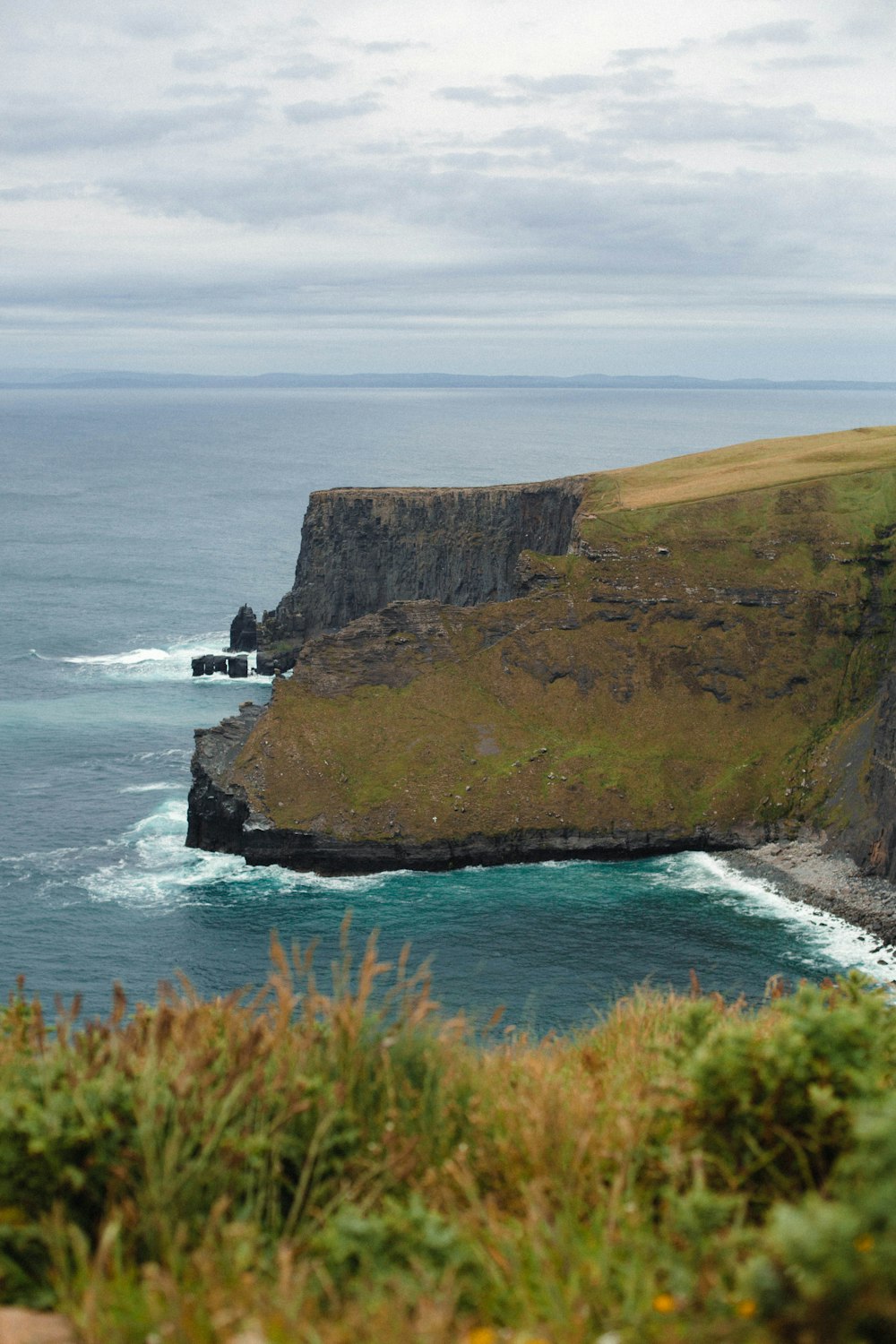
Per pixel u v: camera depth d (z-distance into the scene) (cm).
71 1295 632
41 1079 793
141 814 9856
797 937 7925
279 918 8056
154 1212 683
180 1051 846
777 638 11900
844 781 10144
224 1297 604
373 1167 763
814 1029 798
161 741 11938
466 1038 1098
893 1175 561
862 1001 957
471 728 10894
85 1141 735
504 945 7631
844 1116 745
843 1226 525
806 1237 530
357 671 11194
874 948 7750
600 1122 843
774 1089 768
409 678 11275
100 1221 714
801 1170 750
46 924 7675
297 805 9600
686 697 11550
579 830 9881
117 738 11981
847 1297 513
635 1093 874
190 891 8475
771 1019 1097
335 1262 675
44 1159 725
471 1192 724
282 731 10262
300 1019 941
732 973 7294
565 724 11231
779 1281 542
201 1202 723
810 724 11294
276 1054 855
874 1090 754
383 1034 914
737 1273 584
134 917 7912
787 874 9162
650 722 11331
